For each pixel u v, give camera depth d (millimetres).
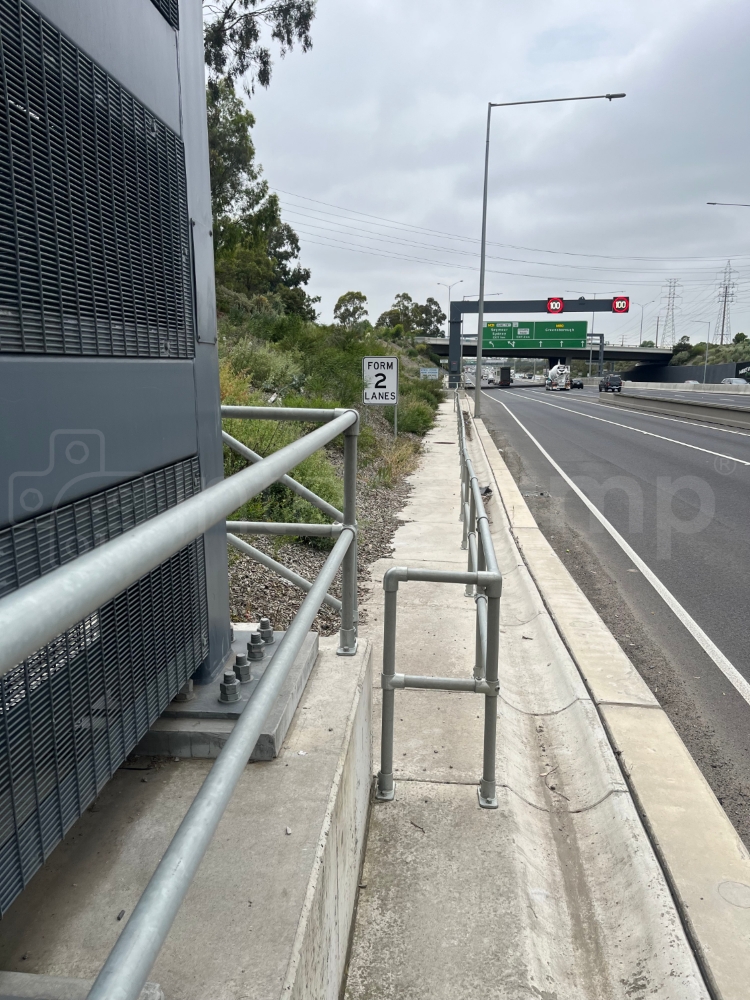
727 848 2777
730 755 3768
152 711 1919
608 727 3711
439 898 2533
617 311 60250
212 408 2393
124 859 1768
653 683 4633
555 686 4406
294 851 1759
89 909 1611
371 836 2855
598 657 4656
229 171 31016
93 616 1599
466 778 3260
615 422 29016
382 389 12484
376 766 3334
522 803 3184
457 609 5477
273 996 1350
